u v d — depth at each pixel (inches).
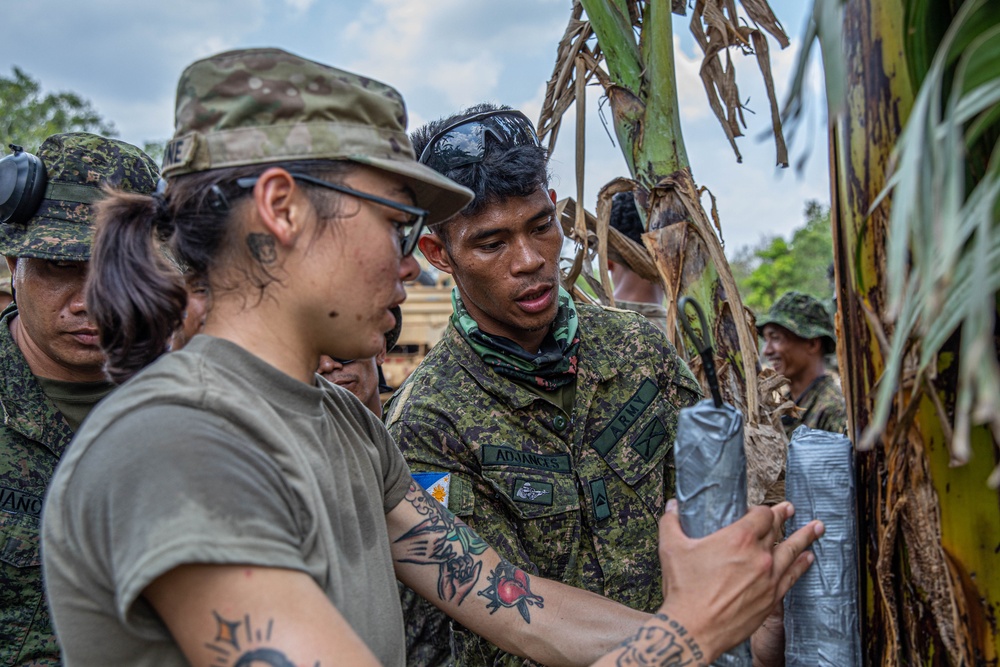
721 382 72.4
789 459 42.5
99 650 33.2
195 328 39.9
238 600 30.3
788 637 42.4
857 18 37.4
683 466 38.2
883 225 36.9
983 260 23.2
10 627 59.6
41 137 700.7
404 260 40.6
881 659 39.0
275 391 37.0
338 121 36.9
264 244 36.4
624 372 66.4
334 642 30.8
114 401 34.2
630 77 75.7
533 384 62.8
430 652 68.8
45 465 62.6
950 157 24.4
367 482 42.8
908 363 35.9
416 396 64.0
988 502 35.1
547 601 49.9
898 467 37.2
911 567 37.4
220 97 36.4
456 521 50.8
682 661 35.8
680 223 73.6
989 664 35.5
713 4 75.8
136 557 29.8
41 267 60.6
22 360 63.9
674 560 37.6
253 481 32.4
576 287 90.8
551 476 61.9
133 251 37.8
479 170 57.8
